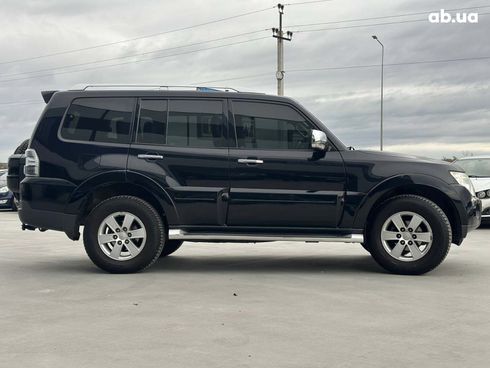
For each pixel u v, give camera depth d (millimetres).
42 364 3656
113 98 7008
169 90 7023
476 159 13953
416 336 4270
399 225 6762
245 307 5160
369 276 6758
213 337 4230
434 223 6648
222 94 6980
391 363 3672
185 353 3865
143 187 6781
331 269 7312
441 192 6711
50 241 10891
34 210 6875
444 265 7543
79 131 6945
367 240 7035
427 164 6789
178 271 7125
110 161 6809
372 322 4656
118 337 4234
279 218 6766
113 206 6789
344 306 5203
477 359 3758
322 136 6492
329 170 6742
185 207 6766
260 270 7223
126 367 3598
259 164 6750
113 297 5578
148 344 4062
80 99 7020
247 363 3664
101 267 6840
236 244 10242
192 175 6793
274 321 4680
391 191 6887
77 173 6812
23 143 7805
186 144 6875
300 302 5359
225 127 6895
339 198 6723
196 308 5121
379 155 6824
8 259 8297
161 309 5090
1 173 22016
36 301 5418
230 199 6750
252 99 6949
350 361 3709
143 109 6961
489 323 4637
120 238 6828
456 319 4758
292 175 6750
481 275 6781
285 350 3928
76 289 5969
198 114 6938
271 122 6902
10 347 4004
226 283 6305
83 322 4652
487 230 12719
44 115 6992
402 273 6809
